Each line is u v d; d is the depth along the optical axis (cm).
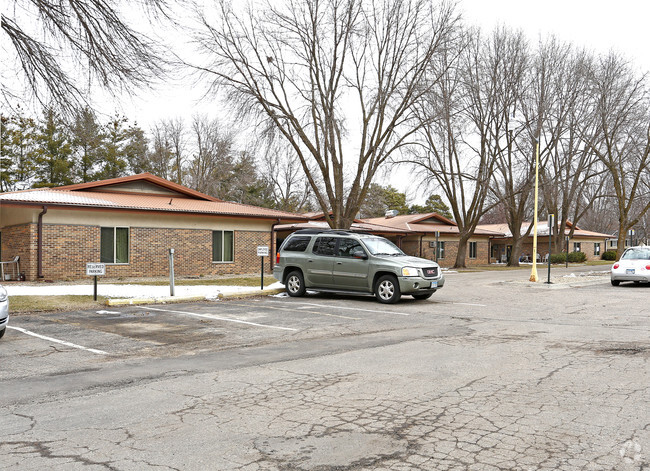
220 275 2666
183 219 2573
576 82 3728
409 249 4631
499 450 402
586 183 5175
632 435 432
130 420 480
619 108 3800
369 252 1509
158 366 716
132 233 2402
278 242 4091
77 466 377
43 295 1543
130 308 1376
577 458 387
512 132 3838
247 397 555
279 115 2909
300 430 450
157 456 394
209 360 755
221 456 394
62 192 2450
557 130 3828
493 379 623
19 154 4453
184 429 455
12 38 1202
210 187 5662
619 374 645
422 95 3056
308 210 6719
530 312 1309
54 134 4572
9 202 1978
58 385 613
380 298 1478
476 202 4059
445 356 763
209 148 5778
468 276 3048
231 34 2817
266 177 6278
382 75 3014
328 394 563
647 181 4534
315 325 1093
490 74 3622
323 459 387
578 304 1492
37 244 2117
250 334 985
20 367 712
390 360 738
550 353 782
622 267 2142
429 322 1134
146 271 2444
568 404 520
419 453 397
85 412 506
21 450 407
